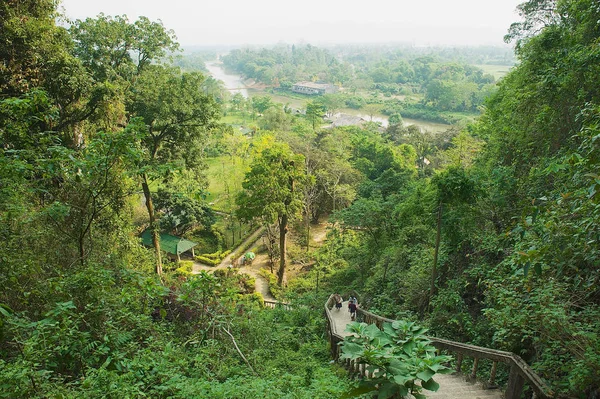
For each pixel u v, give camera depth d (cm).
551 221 476
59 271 689
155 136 2120
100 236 1139
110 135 681
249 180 2669
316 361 930
